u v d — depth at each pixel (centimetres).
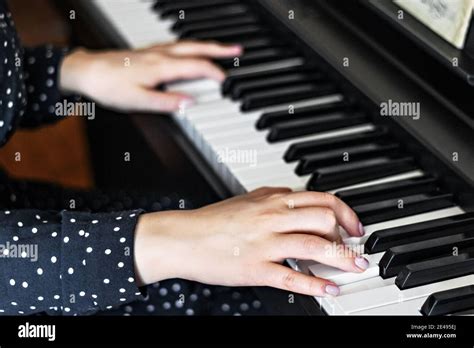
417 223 115
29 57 159
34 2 288
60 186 152
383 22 138
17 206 146
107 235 118
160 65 155
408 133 127
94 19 180
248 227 115
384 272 109
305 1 156
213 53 157
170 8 176
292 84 149
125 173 209
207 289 132
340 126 138
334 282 109
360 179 127
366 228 117
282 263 115
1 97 132
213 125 142
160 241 117
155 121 153
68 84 160
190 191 144
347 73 138
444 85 127
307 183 127
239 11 174
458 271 108
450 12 120
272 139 137
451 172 120
